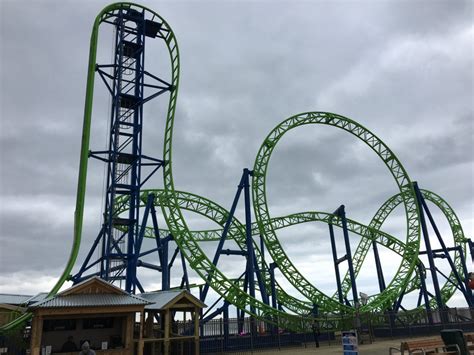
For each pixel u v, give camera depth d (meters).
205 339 29.33
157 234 40.44
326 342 35.62
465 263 56.91
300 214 54.09
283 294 44.06
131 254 34.03
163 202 40.81
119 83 36.75
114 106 37.28
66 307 20.34
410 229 51.25
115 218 34.03
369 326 35.47
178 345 26.44
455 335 18.52
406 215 52.03
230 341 30.95
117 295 22.91
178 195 47.75
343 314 41.44
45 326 21.66
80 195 32.59
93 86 35.47
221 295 34.59
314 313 42.06
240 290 35.56
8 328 24.03
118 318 23.62
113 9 38.88
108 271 32.00
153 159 37.97
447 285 58.66
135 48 39.91
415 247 49.50
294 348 31.72
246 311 34.75
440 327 40.25
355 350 18.00
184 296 25.00
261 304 35.66
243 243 50.28
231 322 30.81
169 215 38.03
